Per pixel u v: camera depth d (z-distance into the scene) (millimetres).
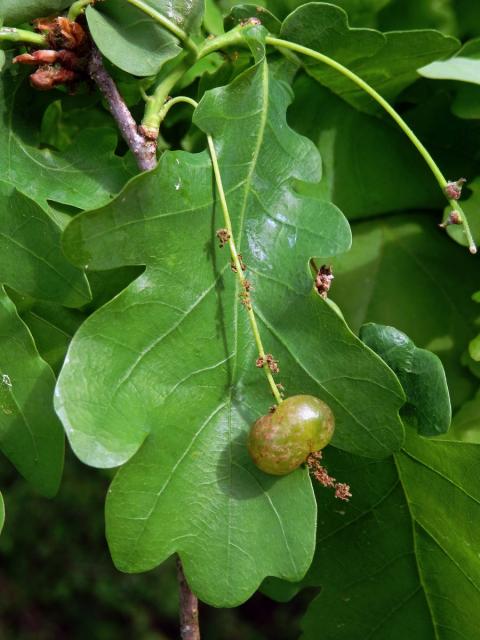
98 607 674
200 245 153
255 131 159
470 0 186
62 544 668
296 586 183
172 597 673
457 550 174
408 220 196
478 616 177
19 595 662
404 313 192
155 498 148
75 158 163
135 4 157
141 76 159
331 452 173
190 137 185
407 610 181
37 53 158
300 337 154
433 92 188
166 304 151
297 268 155
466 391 188
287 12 184
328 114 189
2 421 155
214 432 151
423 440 167
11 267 155
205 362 152
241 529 150
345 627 183
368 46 172
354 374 152
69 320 167
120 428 144
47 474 154
